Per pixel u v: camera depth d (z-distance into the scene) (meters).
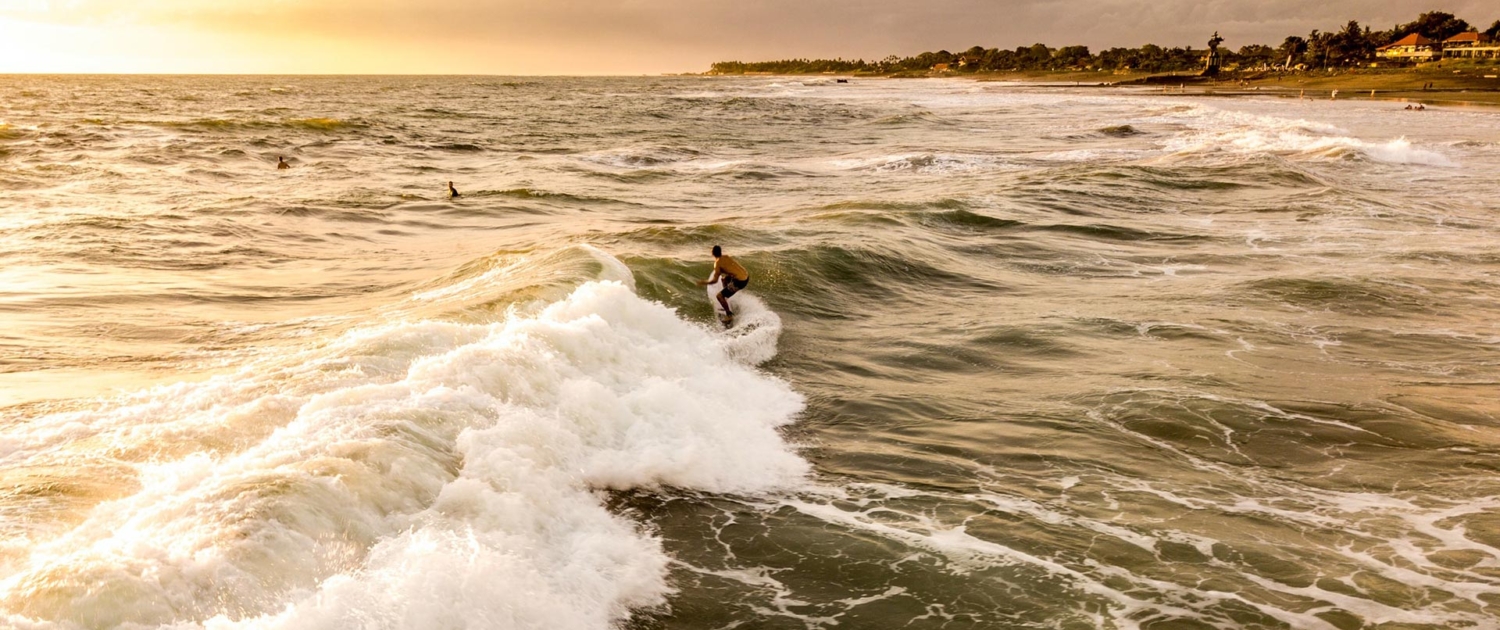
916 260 17.45
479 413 7.62
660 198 28.89
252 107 89.75
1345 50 171.50
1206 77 169.75
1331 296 15.02
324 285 15.86
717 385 10.30
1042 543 7.03
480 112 85.44
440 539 5.86
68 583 4.69
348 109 87.62
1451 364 11.71
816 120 74.31
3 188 27.86
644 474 7.86
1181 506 7.72
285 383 8.16
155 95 123.50
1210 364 11.62
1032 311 14.47
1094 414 9.95
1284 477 8.35
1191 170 30.11
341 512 5.81
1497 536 7.16
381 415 7.18
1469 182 29.70
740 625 5.91
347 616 4.93
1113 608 6.09
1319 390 10.63
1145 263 18.05
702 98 125.19
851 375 11.51
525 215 25.34
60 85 185.62
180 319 12.91
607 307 10.81
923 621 5.98
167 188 29.27
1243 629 5.84
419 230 22.89
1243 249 19.17
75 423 7.76
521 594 5.54
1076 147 46.19
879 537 7.11
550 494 6.93
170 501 5.68
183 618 4.73
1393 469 8.52
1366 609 6.06
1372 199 25.31
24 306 13.30
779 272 15.59
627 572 6.34
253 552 5.21
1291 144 40.41
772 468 8.45
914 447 9.10
